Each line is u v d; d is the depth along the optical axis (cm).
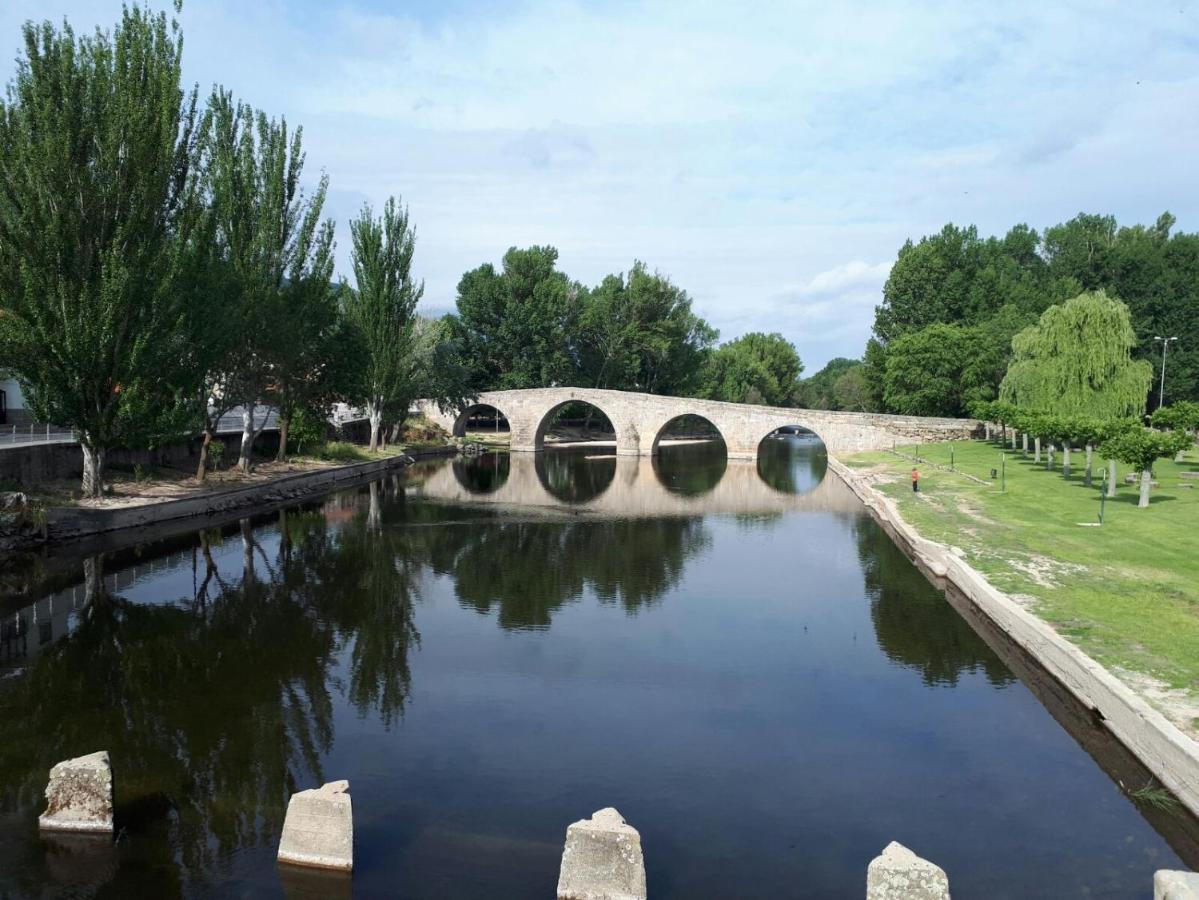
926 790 1559
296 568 3372
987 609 2462
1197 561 2669
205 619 2642
